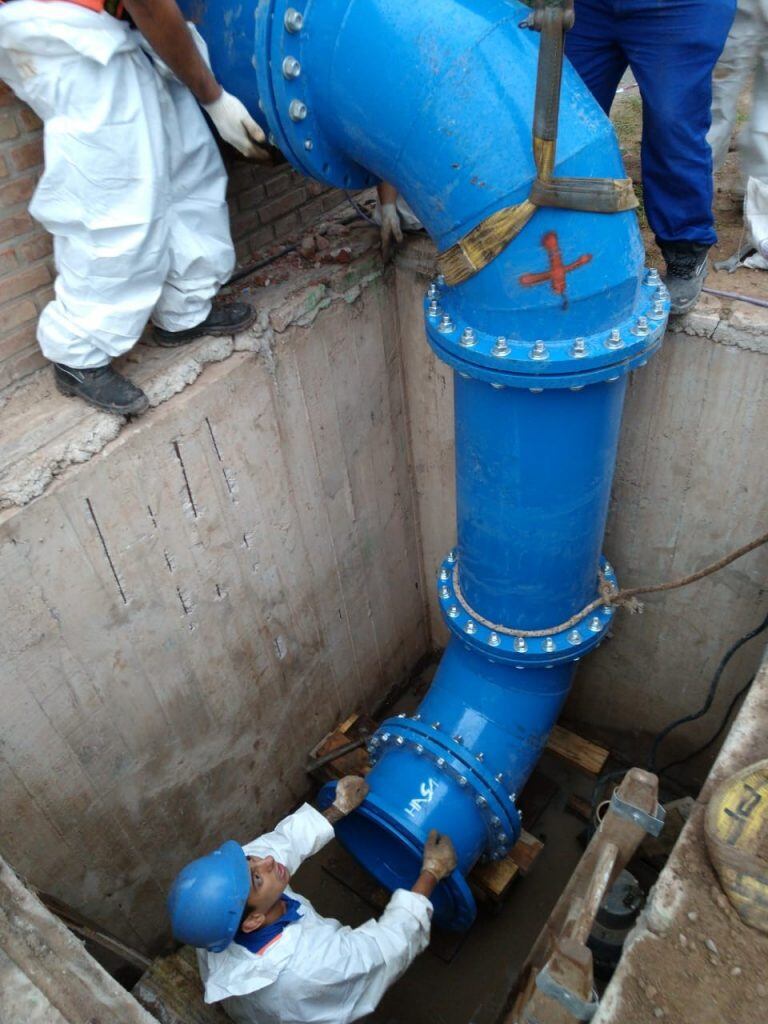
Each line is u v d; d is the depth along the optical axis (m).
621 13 2.33
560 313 2.09
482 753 3.25
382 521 4.14
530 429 2.34
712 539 3.29
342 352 3.33
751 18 2.80
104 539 2.63
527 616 2.97
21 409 2.59
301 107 2.15
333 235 3.39
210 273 2.62
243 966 2.38
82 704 2.80
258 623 3.49
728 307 2.70
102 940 2.78
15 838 2.75
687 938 1.55
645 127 2.47
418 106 1.94
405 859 3.43
